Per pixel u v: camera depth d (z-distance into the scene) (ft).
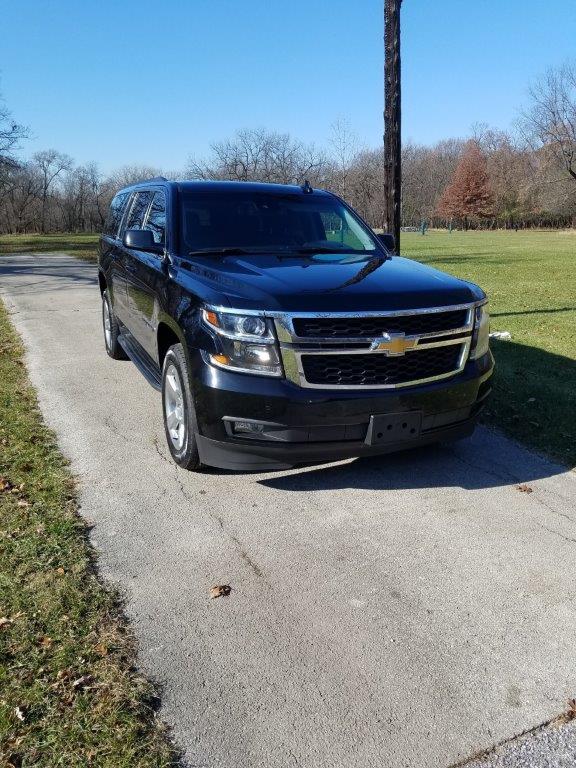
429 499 13.21
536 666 8.57
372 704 7.89
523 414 18.21
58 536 11.45
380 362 11.99
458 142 385.50
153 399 19.38
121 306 20.98
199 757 7.09
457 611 9.68
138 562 10.83
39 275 56.95
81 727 7.36
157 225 17.42
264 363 11.72
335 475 14.32
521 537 11.77
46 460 14.76
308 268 13.84
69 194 277.85
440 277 13.94
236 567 10.75
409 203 332.39
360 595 10.04
